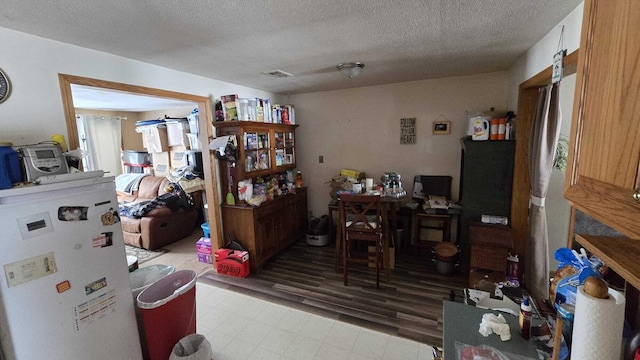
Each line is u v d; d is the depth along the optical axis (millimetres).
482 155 2854
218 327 2289
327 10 1586
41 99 1813
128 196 5008
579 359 710
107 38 1879
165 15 1574
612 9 552
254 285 2961
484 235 2678
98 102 4320
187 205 4430
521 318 1064
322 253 3781
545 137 2164
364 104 3975
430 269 3238
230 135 3143
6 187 1316
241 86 3633
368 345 2062
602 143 577
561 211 2785
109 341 1622
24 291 1288
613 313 659
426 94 3623
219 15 1598
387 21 1766
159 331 1801
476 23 1835
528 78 2449
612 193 535
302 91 4191
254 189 3451
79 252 1479
